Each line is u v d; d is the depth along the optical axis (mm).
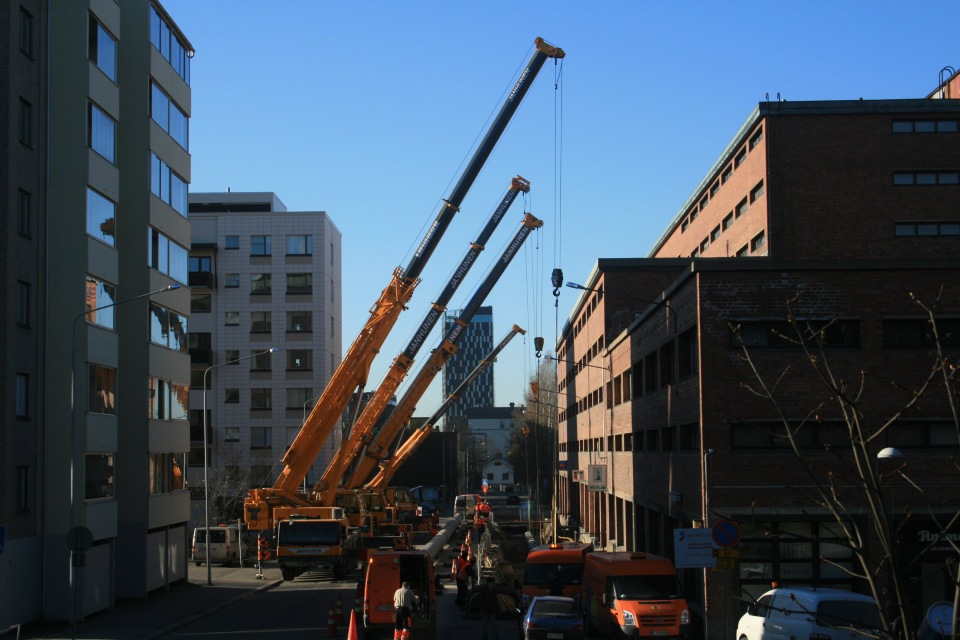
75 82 31422
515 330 65625
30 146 30469
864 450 7027
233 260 80812
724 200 50500
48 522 30109
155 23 37406
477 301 54594
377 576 26672
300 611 33312
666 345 34375
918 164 41594
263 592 40312
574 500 79438
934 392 25781
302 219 80812
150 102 36750
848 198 41562
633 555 27000
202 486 71500
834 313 26500
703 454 26500
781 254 41281
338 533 44500
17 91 29688
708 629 25984
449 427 198375
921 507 25438
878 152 41750
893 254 41219
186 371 40875
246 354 79875
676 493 31453
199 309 80438
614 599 25609
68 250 31047
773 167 41750
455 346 54500
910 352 26156
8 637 26844
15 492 28734
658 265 56219
